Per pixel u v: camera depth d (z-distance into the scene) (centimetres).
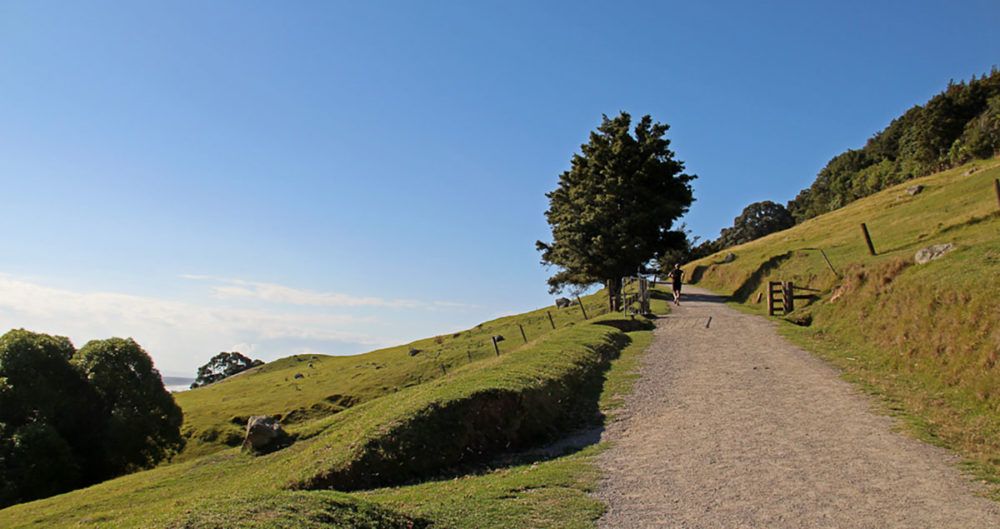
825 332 2931
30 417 4409
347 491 1498
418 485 1481
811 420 1672
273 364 11950
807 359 2470
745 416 1767
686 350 2903
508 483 1359
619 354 2936
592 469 1420
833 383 2061
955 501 1084
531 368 2272
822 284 3900
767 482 1233
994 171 5522
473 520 1098
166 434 5247
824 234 6669
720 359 2623
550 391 2050
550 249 5897
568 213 5459
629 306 4378
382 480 1554
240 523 930
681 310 4519
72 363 4884
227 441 5931
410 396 2284
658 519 1070
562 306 7331
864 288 2848
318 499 1057
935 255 2542
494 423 1802
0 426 4047
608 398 2148
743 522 1035
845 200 13600
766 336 3086
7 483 3734
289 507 1009
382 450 1605
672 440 1609
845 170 16650
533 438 1845
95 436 4791
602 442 1689
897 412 1673
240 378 11038
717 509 1103
